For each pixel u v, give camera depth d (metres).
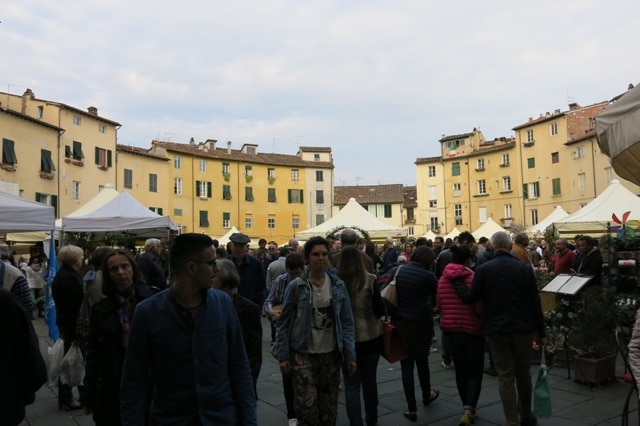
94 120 37.28
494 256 4.82
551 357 7.12
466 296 4.83
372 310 4.66
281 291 5.89
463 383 5.05
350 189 65.50
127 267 3.34
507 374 4.60
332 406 4.03
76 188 35.19
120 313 3.29
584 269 8.14
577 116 42.81
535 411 4.64
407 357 4.96
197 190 50.88
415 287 5.31
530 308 4.66
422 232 58.66
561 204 43.16
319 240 4.13
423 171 59.44
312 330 4.02
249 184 55.50
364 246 12.48
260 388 6.46
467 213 55.22
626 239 7.90
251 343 3.80
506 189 50.31
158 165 45.47
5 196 7.82
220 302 2.53
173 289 2.44
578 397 5.63
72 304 5.33
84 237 13.43
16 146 29.50
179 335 2.37
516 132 48.81
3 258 12.06
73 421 5.40
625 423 3.88
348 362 4.05
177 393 2.33
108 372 3.23
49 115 33.50
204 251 2.42
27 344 3.10
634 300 6.70
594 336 6.14
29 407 5.94
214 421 2.34
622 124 3.99
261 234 55.66
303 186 58.50
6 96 33.84
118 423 3.22
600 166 38.47
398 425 4.95
